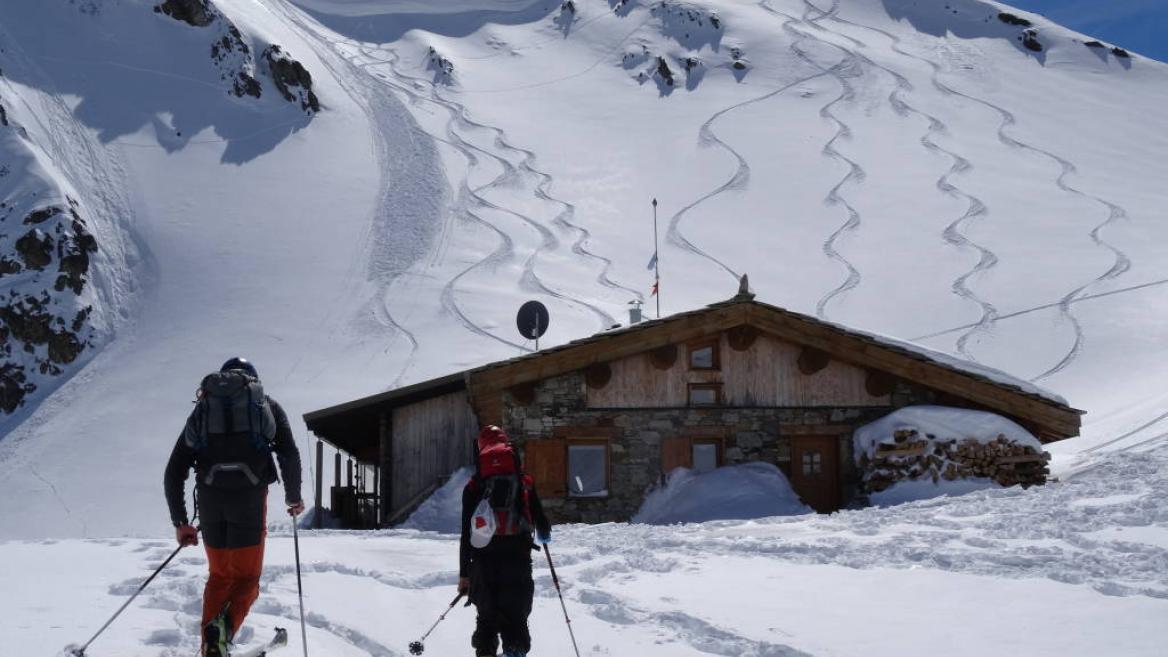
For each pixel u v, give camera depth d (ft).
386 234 312.71
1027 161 382.63
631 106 473.26
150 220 321.73
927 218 316.60
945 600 27.25
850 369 79.46
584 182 366.02
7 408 237.86
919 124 428.15
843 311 249.55
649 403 77.82
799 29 572.10
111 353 254.06
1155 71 526.57
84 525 171.32
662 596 28.55
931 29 581.53
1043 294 247.29
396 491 83.20
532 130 431.43
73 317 265.13
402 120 430.61
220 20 454.40
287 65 435.12
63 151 354.33
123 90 403.95
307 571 33.58
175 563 34.01
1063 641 22.07
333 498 103.04
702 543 41.04
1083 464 79.00
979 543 37.83
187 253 301.84
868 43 559.38
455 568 35.58
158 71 422.41
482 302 257.55
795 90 483.92
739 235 308.81
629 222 324.39
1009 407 76.95
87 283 279.90
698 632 24.02
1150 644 21.44
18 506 179.93
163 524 169.99
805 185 352.49
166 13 453.99
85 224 305.94
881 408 79.00
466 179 362.94
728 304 77.87
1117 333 216.74
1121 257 271.49
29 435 213.66
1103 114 458.91
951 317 238.68
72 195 319.47
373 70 514.68
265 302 269.23
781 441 78.28
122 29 440.45
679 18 578.25
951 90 484.33
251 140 388.37
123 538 45.78
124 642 20.39
